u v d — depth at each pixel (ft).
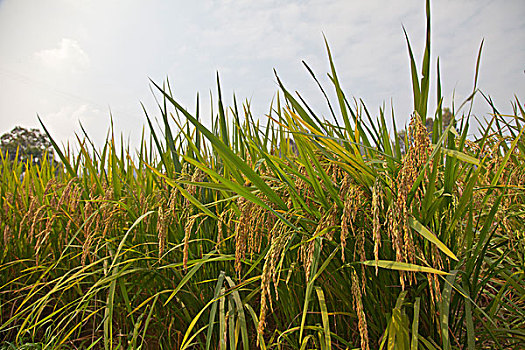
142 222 7.76
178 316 7.21
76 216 7.96
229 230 6.81
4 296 9.41
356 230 5.26
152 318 7.55
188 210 6.89
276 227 5.21
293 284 6.18
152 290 7.84
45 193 8.36
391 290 5.35
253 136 8.10
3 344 8.51
